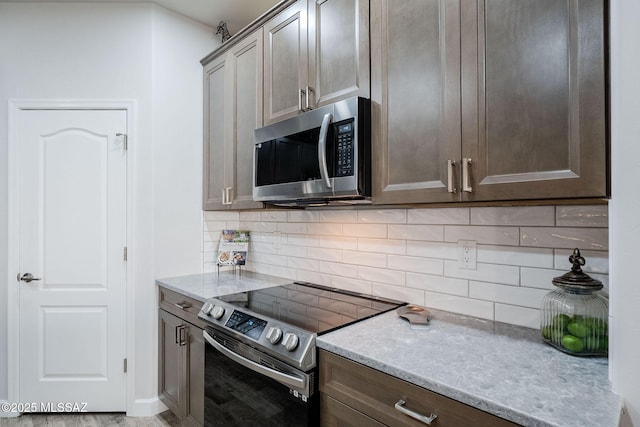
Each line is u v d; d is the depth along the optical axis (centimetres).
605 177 87
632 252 82
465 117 111
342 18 151
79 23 229
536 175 97
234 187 213
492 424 79
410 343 114
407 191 126
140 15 230
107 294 229
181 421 199
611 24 86
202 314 170
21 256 223
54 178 226
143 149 229
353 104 135
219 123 231
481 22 108
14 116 223
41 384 225
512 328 129
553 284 114
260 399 136
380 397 101
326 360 116
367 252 182
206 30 256
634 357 80
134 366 226
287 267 229
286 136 164
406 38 128
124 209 229
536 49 97
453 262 149
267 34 191
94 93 229
